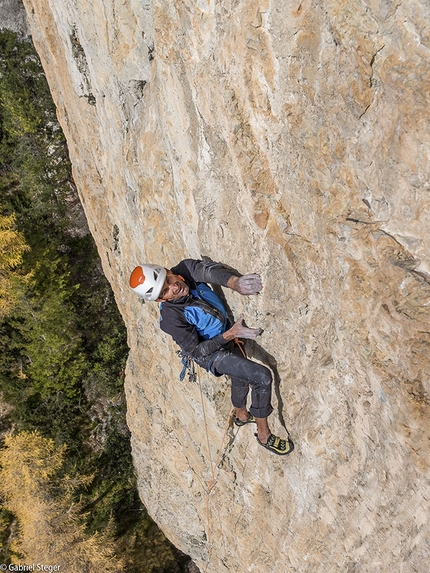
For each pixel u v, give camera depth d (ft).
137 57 21.49
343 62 11.46
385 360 13.44
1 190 58.80
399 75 10.45
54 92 38.88
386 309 12.78
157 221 23.90
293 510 20.85
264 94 13.91
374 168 11.83
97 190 34.81
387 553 16.48
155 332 29.37
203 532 38.27
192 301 16.15
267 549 24.72
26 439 49.88
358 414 15.52
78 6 23.56
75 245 59.62
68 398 57.31
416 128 10.49
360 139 11.89
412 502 14.57
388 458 14.84
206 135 16.69
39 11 31.24
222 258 18.49
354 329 14.07
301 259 15.31
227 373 16.03
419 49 9.96
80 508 49.90
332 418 16.79
